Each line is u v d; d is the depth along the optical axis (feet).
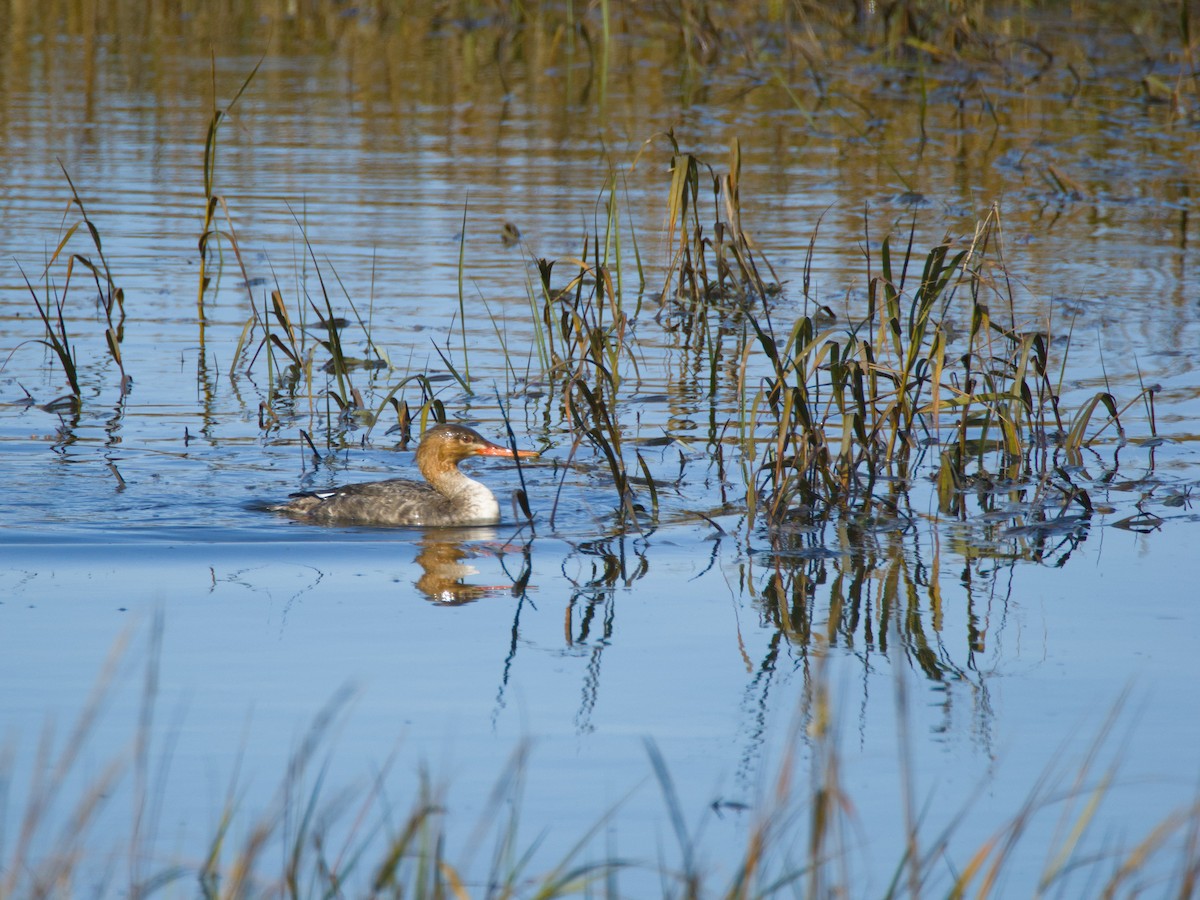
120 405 67.77
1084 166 111.45
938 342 58.23
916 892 28.45
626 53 152.25
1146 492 59.31
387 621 46.73
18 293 82.17
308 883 31.55
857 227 95.30
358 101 130.21
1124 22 159.43
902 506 58.29
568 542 54.90
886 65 144.87
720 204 99.76
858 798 35.91
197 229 93.35
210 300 82.23
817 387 60.18
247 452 63.36
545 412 68.59
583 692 41.63
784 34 153.38
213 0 173.17
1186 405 68.49
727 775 36.73
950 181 106.73
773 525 55.72
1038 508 57.82
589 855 33.17
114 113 121.90
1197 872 30.76
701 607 48.34
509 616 47.37
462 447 56.85
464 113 126.52
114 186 101.86
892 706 40.93
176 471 60.75
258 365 73.72
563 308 71.15
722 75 142.00
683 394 70.79
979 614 47.55
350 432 66.28
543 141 116.88
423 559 53.06
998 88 137.08
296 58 147.33
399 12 168.25
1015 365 67.87
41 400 67.82
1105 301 82.58
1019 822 30.12
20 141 111.96
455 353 75.20
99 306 80.69
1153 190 105.91
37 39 151.43
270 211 97.14
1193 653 44.06
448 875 27.84
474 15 167.73
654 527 56.44
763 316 82.07
